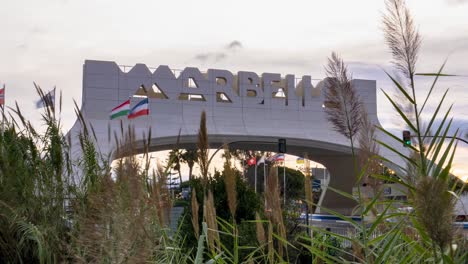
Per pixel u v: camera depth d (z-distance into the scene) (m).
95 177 5.45
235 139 74.81
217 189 11.66
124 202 2.77
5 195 5.41
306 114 78.50
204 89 75.81
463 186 3.67
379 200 4.06
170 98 74.12
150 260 2.85
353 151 3.90
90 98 71.06
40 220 5.41
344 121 3.91
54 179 5.62
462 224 3.49
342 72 3.96
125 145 3.21
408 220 3.79
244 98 77.31
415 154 3.56
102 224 2.73
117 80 72.50
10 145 5.84
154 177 4.42
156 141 71.19
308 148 77.81
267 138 75.69
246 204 11.89
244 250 9.23
